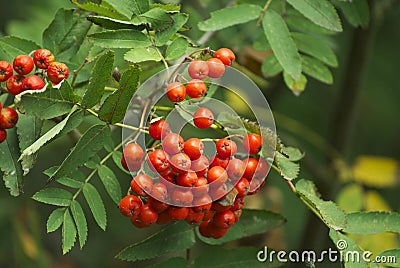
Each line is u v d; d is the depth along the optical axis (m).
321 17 0.64
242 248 0.63
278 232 0.79
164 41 0.60
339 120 0.82
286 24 0.68
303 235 0.80
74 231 0.61
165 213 0.59
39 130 0.61
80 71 0.63
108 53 0.58
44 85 0.59
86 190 0.62
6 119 0.60
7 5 0.82
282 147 0.59
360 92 0.81
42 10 0.75
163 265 0.63
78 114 0.59
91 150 0.58
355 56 0.79
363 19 0.71
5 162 0.61
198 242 0.72
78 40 0.64
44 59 0.59
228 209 0.59
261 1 0.68
